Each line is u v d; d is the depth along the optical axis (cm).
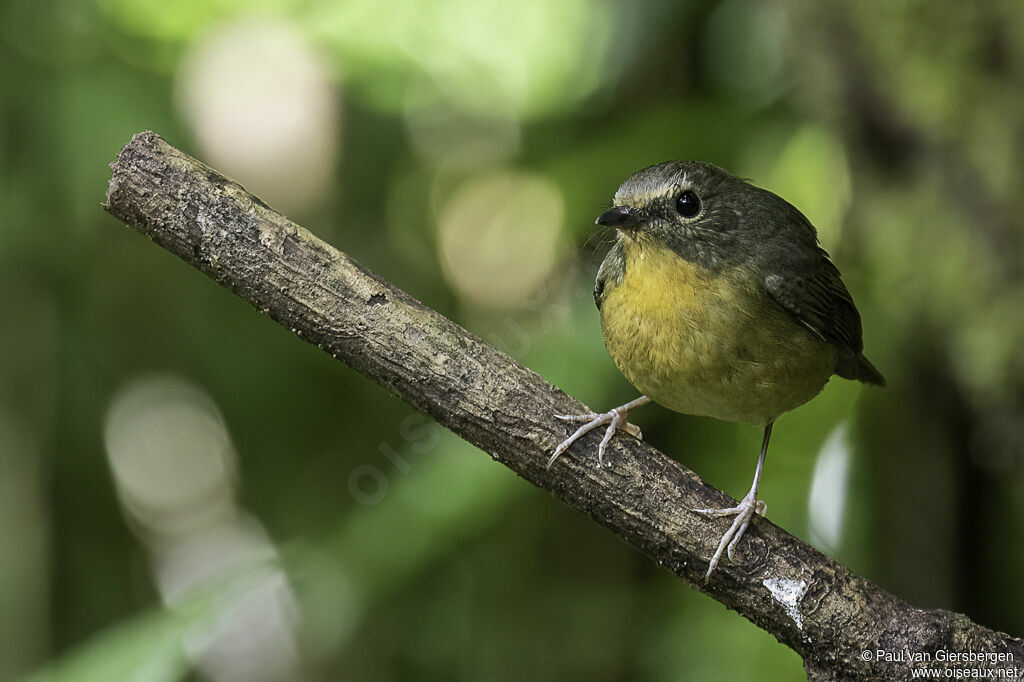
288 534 1096
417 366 559
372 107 1050
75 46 950
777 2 902
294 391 1067
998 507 921
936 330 876
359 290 557
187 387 1079
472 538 1003
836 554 942
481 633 1080
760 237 680
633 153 942
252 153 945
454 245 1107
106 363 1016
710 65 1009
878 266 891
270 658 1105
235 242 550
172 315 1030
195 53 945
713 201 672
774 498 991
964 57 832
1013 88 823
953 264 847
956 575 908
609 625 1045
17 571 962
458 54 1064
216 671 1106
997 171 826
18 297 953
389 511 864
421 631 1088
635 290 669
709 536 564
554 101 1070
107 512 1058
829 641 554
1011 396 829
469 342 566
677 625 962
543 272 1083
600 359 878
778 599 559
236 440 1081
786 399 694
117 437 1070
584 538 1070
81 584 1040
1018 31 815
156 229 552
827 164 951
